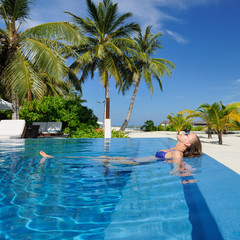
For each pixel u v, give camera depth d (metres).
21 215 1.42
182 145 3.72
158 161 3.53
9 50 10.79
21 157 4.13
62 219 1.35
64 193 1.91
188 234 1.12
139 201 1.67
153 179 2.34
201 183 2.11
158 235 1.12
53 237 1.13
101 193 1.90
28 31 10.75
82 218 1.37
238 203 1.56
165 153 3.81
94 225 1.26
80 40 11.06
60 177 2.54
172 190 1.91
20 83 9.53
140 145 6.80
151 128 27.94
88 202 1.67
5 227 1.25
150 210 1.47
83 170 2.93
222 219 1.29
